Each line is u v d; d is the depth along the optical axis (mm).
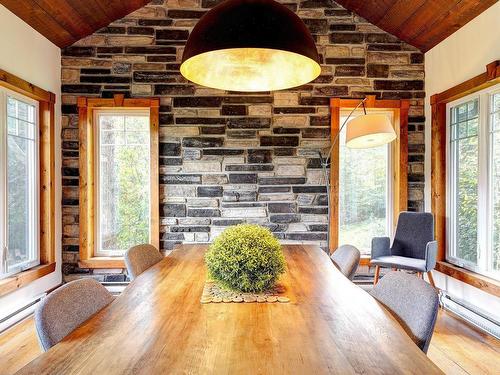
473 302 3104
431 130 3748
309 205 3906
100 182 3928
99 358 946
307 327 1153
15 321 2939
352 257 2150
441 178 3641
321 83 3895
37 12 3084
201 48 1416
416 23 3521
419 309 1252
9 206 3057
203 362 923
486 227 3062
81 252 3760
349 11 3902
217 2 3842
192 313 1284
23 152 3262
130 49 3814
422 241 3561
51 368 893
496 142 2994
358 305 1369
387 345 1021
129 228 3936
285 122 3891
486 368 2305
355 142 3146
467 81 3143
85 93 3799
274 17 1383
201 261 2170
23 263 3234
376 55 3908
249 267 1472
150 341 1051
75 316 1308
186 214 3871
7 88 3000
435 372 869
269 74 1963
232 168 3881
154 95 3836
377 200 4035
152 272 1904
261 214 3896
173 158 3855
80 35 3721
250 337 1077
